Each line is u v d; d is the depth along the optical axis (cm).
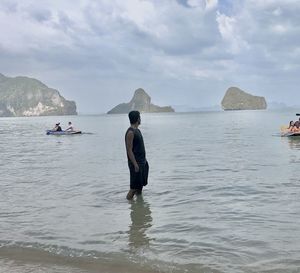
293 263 302
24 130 3856
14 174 830
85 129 3634
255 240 358
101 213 475
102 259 325
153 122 5266
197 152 1217
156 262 313
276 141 1585
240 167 841
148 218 446
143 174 557
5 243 373
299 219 422
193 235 379
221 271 291
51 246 361
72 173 821
